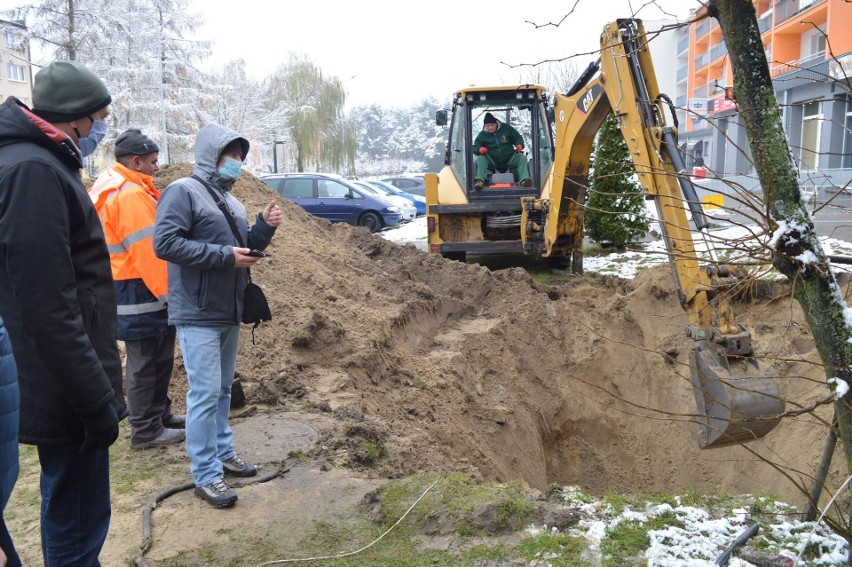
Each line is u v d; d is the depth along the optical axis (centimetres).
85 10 2564
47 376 258
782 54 2492
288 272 793
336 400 562
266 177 2058
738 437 388
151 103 2992
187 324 387
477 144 1237
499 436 690
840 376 272
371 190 2536
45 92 269
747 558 327
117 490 418
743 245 298
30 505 407
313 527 371
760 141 273
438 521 368
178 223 379
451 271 1041
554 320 886
